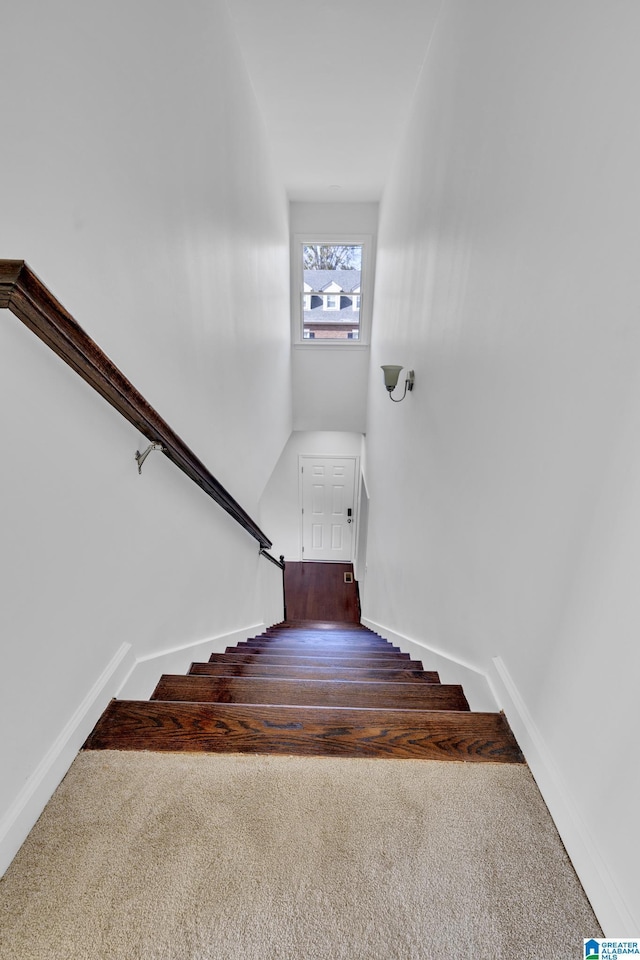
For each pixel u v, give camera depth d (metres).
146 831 0.90
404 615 2.68
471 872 0.83
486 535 1.34
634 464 0.68
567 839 0.86
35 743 0.92
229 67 2.13
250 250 2.75
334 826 0.91
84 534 1.06
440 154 1.94
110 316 1.11
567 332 0.88
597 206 0.77
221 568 2.33
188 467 1.54
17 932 0.74
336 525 6.52
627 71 0.68
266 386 3.52
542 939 0.74
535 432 1.02
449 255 1.77
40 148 0.83
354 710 1.21
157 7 1.32
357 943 0.73
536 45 1.00
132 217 1.21
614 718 0.74
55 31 0.85
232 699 1.48
